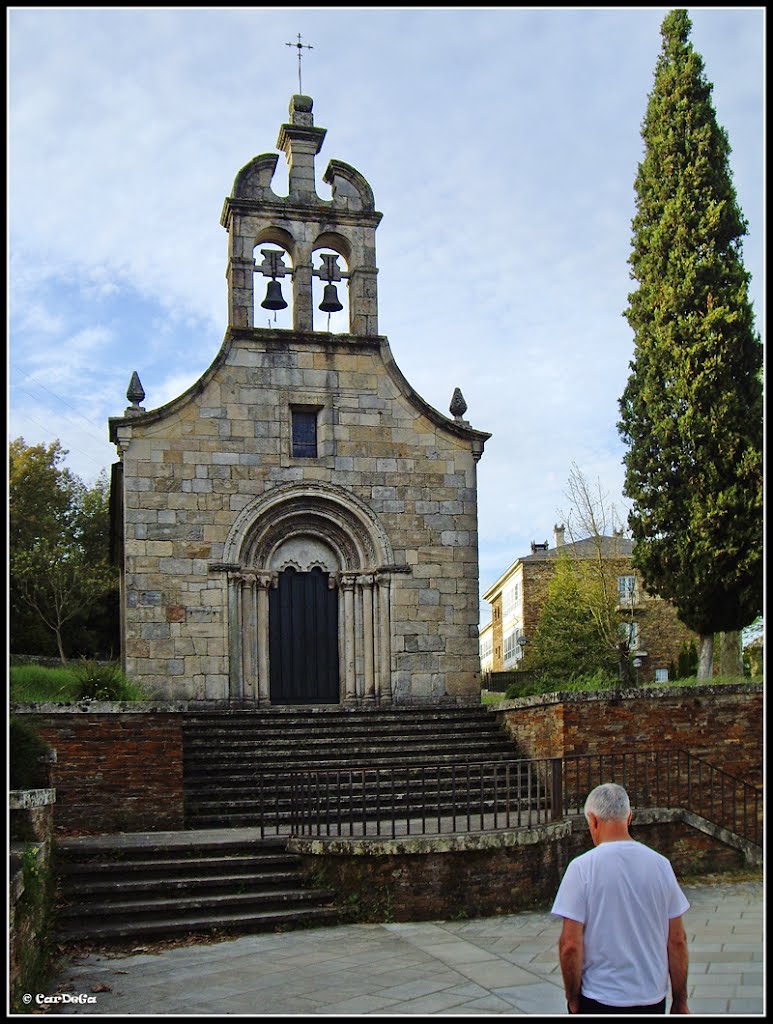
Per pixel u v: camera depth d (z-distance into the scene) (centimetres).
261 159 2561
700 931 1249
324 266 2572
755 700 1852
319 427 2512
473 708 2267
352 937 1261
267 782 1884
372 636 2467
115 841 1508
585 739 1792
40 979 1070
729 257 2484
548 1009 957
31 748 1374
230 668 2353
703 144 2506
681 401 2408
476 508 2561
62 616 4084
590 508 3694
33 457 4553
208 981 1066
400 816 1755
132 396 2400
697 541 2339
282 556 2489
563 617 4081
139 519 2353
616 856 658
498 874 1402
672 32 2580
